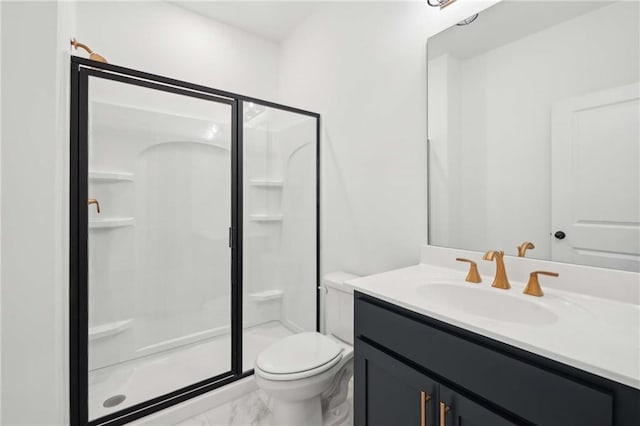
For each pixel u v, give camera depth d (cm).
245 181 219
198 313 212
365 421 115
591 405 61
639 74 94
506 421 73
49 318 93
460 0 139
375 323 111
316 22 232
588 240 104
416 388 95
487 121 130
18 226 89
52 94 93
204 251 212
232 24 255
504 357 75
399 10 167
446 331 89
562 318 86
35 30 90
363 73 190
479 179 133
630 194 96
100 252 180
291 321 238
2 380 87
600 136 101
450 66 142
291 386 127
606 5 99
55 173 94
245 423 153
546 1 113
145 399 157
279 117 219
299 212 235
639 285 93
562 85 109
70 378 135
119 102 175
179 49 232
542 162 114
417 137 158
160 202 201
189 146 204
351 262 202
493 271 128
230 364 190
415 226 160
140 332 194
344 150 205
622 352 66
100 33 201
